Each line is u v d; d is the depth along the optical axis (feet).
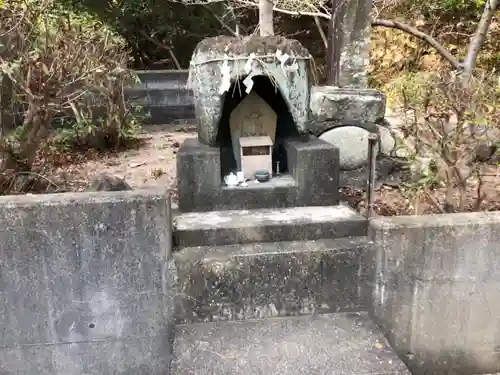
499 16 20.89
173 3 31.12
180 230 8.95
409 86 10.87
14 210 8.09
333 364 7.57
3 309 8.52
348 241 9.11
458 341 9.48
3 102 12.73
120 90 17.44
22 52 11.94
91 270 8.50
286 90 10.00
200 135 10.39
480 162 11.42
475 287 9.19
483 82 10.96
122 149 17.81
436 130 10.41
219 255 8.66
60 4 21.62
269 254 8.66
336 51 14.51
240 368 7.48
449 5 21.16
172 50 33.55
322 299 9.00
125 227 8.37
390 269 8.95
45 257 8.35
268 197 10.10
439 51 14.26
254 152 10.53
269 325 8.66
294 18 28.94
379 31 22.85
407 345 9.38
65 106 16.52
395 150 12.89
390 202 11.88
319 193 10.22
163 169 14.94
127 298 8.68
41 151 15.64
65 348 8.87
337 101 13.04
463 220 8.96
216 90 9.73
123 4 30.25
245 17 31.09
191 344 8.09
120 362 9.03
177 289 8.66
